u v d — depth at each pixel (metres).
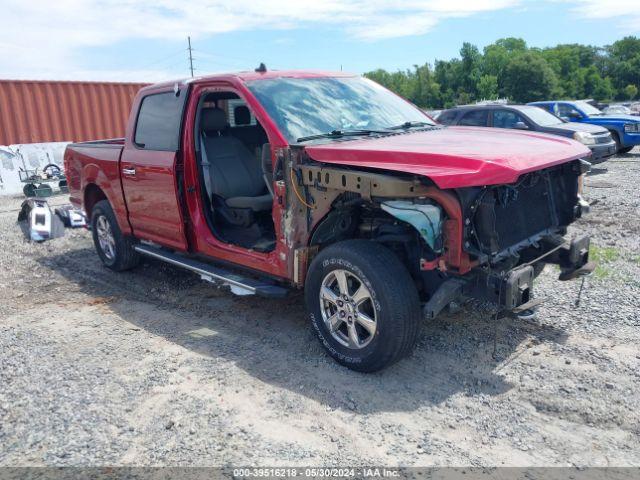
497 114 12.80
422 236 3.33
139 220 5.70
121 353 4.23
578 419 3.22
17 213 10.28
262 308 5.13
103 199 6.63
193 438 3.11
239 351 4.23
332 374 3.82
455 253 3.36
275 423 3.25
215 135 5.26
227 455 2.95
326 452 2.96
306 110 4.46
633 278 5.45
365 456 2.93
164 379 3.79
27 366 4.00
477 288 3.55
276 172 4.08
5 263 6.94
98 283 6.14
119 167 5.75
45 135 14.41
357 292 3.69
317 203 3.87
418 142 3.94
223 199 5.10
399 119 4.93
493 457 2.91
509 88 89.31
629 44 129.75
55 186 12.88
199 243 5.02
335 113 4.60
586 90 114.81
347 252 3.65
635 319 4.50
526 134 4.51
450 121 13.44
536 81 87.25
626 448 2.96
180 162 4.98
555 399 3.41
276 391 3.61
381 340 3.56
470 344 4.18
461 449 2.98
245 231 5.05
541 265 4.29
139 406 3.45
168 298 5.56
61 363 4.06
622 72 126.62
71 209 8.90
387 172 3.47
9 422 3.30
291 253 4.11
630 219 8.13
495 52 93.06
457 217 3.32
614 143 12.48
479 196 3.39
